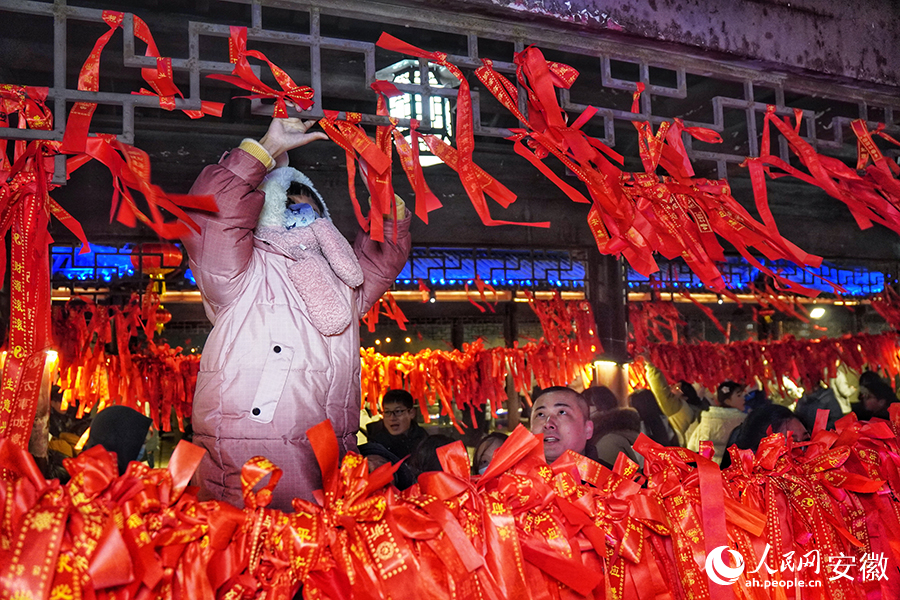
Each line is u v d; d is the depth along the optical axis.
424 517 1.09
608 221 1.51
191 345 4.76
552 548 1.15
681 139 1.62
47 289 1.14
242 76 1.25
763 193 1.60
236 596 1.01
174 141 3.91
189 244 1.45
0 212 1.11
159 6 2.56
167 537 0.96
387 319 5.31
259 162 1.43
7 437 1.06
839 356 5.49
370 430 3.46
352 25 2.68
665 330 5.44
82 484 0.94
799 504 1.37
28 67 2.72
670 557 1.25
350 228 4.35
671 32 1.64
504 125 3.84
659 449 1.35
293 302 1.52
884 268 5.84
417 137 1.38
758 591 1.25
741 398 3.97
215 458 1.44
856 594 1.37
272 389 1.44
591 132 3.79
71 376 3.73
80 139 1.12
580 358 4.55
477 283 4.59
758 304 5.65
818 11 1.85
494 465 1.19
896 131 1.94
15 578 0.86
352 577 1.04
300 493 1.42
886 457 1.49
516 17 1.50
